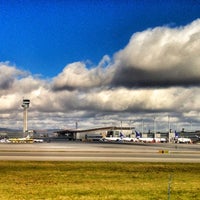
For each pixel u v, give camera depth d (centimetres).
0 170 5294
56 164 6319
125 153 10294
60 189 3475
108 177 4625
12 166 5872
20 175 4719
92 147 15062
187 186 3828
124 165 6344
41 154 9162
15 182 4009
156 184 3959
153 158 8331
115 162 6950
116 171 5384
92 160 7362
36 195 3092
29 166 5909
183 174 5166
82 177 4581
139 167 6047
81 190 3422
